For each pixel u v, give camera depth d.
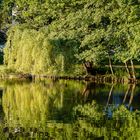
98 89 54.47
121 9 60.62
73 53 63.16
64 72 62.53
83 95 49.16
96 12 63.00
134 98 47.53
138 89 55.28
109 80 63.53
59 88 54.88
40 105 42.56
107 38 61.97
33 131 32.06
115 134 31.75
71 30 65.31
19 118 36.38
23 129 32.59
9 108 41.00
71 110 40.19
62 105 42.72
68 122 35.19
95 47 62.97
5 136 30.66
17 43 63.19
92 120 36.00
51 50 61.19
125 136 31.28
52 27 68.06
